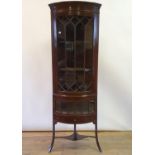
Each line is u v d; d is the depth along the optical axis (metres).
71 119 2.85
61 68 2.86
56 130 3.58
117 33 3.46
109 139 3.29
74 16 2.74
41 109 3.55
